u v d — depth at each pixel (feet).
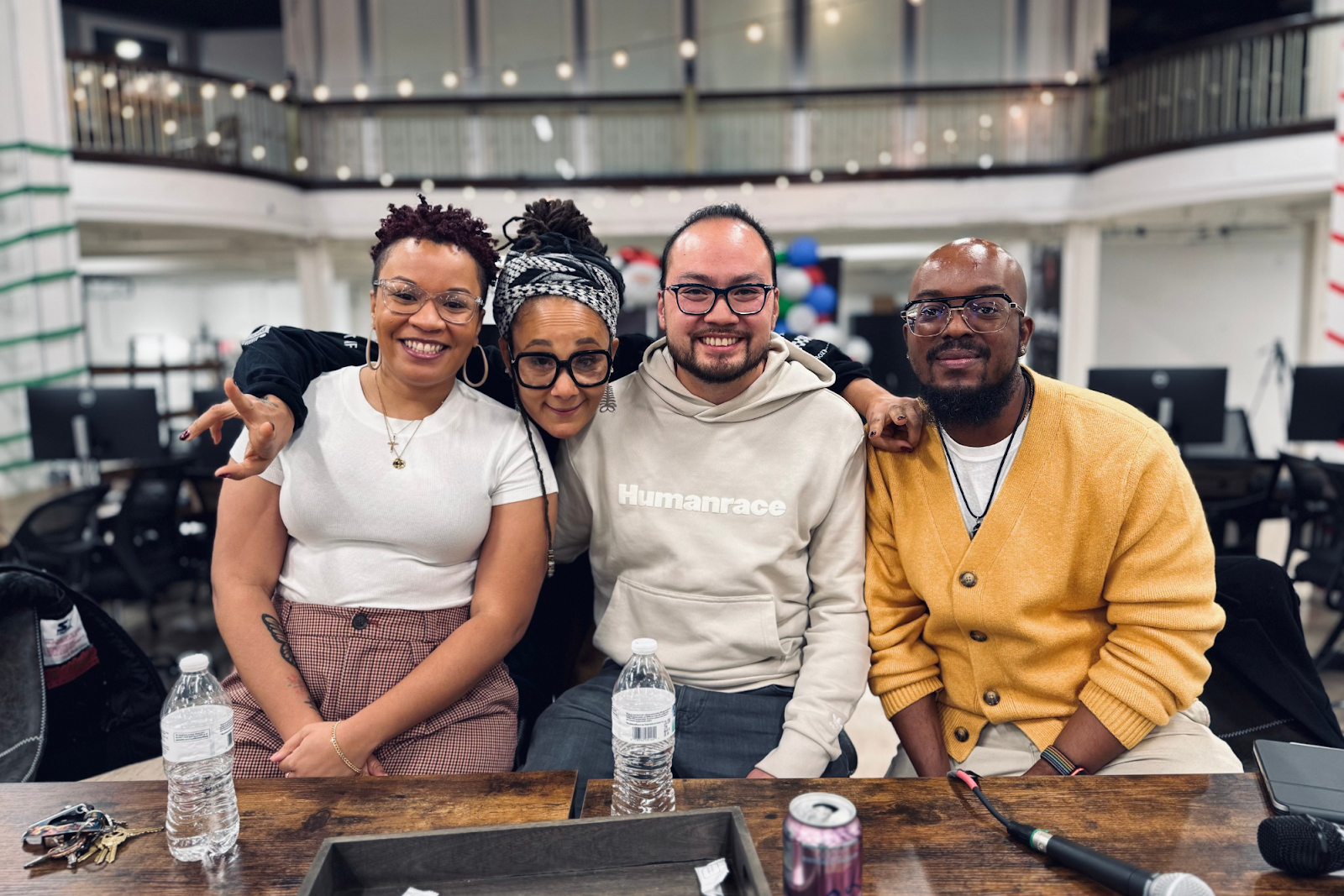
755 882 2.78
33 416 16.69
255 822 3.39
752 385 5.33
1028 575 4.70
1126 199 29.01
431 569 4.89
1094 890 2.95
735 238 4.97
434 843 3.00
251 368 4.77
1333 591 11.88
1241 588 5.25
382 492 4.75
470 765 4.64
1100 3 36.86
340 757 4.26
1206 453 16.49
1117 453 4.58
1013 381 4.70
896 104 35.14
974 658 4.88
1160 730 4.71
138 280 48.39
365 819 3.41
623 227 32.76
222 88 29.91
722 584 5.17
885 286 44.21
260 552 4.84
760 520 5.21
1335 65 28.43
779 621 5.30
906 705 5.00
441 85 39.50
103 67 28.19
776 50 38.81
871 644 5.16
